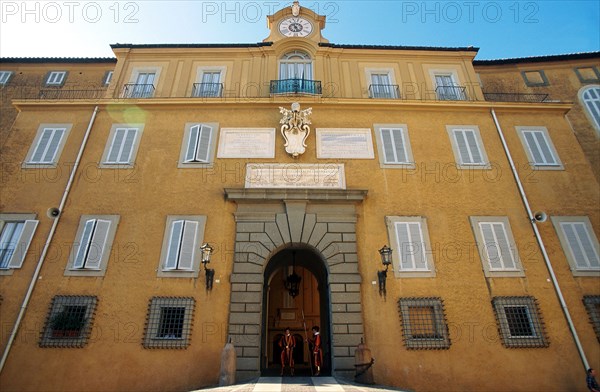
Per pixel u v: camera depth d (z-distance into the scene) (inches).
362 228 575.2
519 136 672.4
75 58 873.5
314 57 749.3
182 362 483.5
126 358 483.5
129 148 634.8
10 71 864.9
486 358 494.9
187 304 510.9
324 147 640.4
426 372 485.7
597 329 511.5
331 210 583.5
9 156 626.5
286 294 867.4
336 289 530.0
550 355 498.0
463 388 478.6
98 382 470.6
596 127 775.1
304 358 819.4
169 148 636.7
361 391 376.2
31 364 476.4
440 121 681.0
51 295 514.3
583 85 828.0
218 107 681.0
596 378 484.1
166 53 753.0
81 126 659.4
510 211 596.1
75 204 581.6
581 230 585.6
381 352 495.5
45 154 628.4
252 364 483.2
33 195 589.9
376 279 540.4
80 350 485.7
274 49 749.3
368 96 713.0
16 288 516.7
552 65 854.5
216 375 477.4
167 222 570.9
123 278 528.1
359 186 608.1
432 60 764.0
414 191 607.2
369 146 645.9
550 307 526.0
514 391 478.3
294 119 645.9
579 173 637.3
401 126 671.1
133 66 740.0
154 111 676.7
